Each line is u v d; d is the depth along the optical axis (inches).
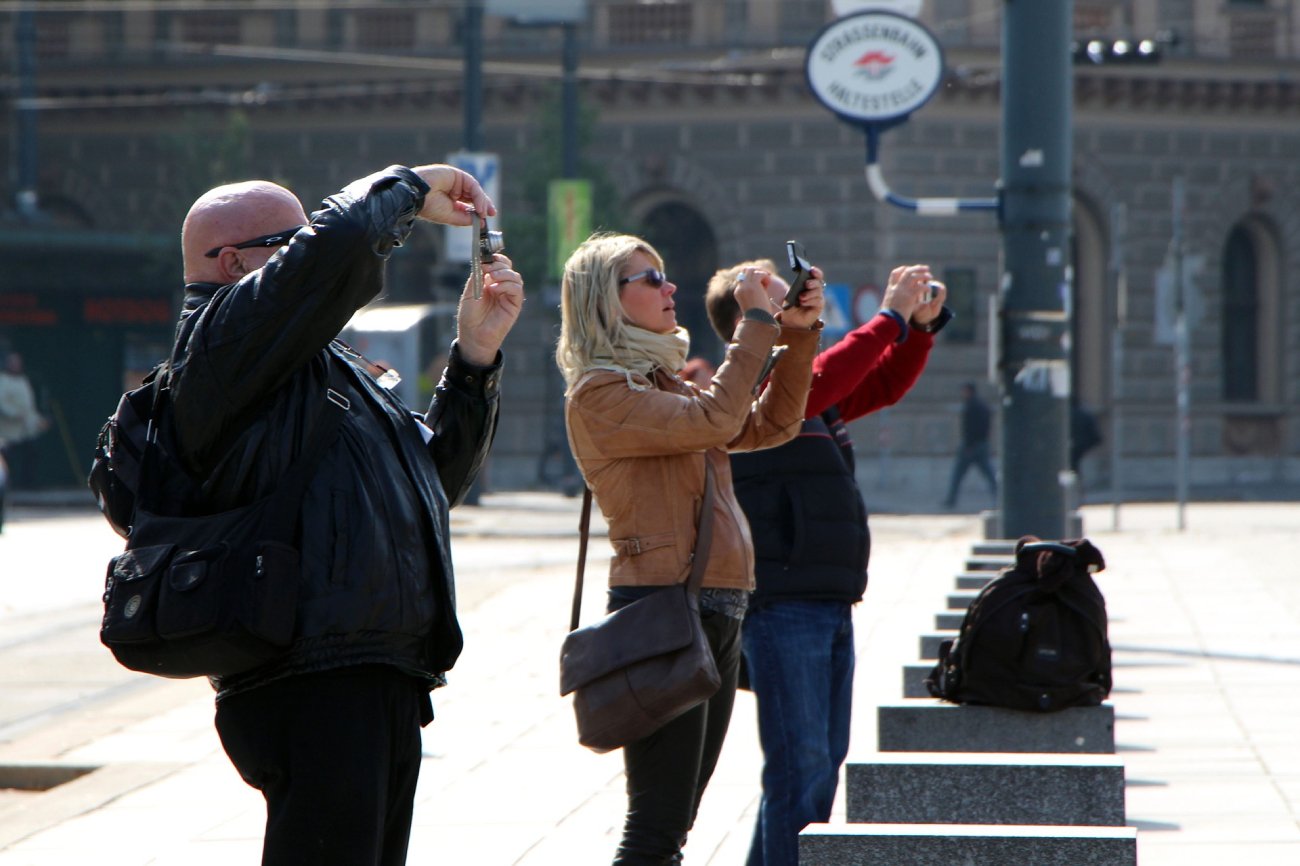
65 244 4387.3
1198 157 4766.2
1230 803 895.7
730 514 609.0
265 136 4864.7
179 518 465.1
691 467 599.5
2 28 4958.2
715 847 856.9
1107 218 4717.0
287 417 470.9
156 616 450.0
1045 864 553.0
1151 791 932.0
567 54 4141.2
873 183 1504.7
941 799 684.1
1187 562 2354.8
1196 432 4790.8
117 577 459.8
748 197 4530.0
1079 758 691.4
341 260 453.1
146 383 497.4
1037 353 1430.9
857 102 1496.1
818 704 684.7
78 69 4909.0
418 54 4771.2
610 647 579.2
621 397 586.2
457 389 532.4
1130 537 2888.8
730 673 616.4
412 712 491.8
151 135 4923.7
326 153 4837.6
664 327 608.7
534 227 4362.7
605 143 4635.8
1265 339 4911.4
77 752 1159.6
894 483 4409.5
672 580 590.9
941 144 4443.9
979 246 4458.7
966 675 808.3
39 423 3981.3
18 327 4434.1
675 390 614.9
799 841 571.8
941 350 4424.2
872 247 4441.4
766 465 698.8
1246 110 4776.1
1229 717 1155.3
